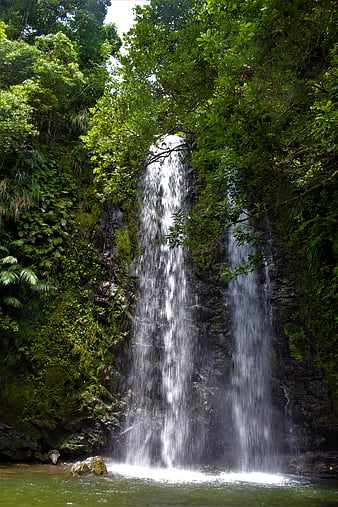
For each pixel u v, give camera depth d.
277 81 5.11
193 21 7.24
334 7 4.30
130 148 7.80
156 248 11.23
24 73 11.15
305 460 8.18
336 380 8.80
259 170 6.04
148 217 11.56
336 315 9.02
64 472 6.32
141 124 7.18
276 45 4.65
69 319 8.77
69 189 10.48
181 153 12.77
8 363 7.79
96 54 15.51
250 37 4.66
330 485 6.29
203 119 6.49
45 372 7.97
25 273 8.14
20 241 8.73
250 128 5.12
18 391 7.64
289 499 4.95
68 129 11.82
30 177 9.73
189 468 7.89
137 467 7.64
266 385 9.59
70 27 16.03
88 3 17.73
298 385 9.23
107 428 8.10
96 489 5.01
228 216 6.80
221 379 9.77
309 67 5.49
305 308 9.59
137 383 9.14
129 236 10.91
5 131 8.91
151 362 9.55
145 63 6.75
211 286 10.92
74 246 9.72
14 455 7.10
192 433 8.97
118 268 10.28
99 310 9.30
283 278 10.15
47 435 7.56
